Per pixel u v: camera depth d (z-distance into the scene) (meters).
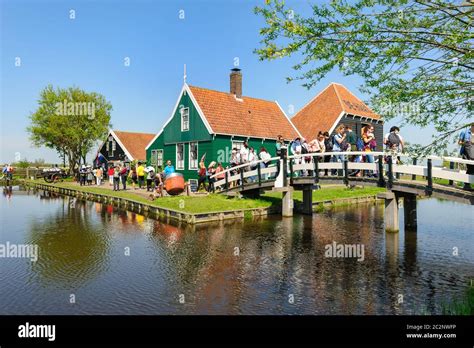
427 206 20.78
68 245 10.67
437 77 4.98
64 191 27.98
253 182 17.22
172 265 8.70
